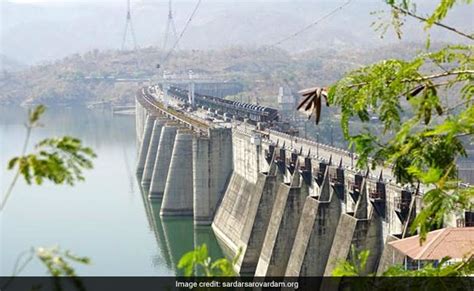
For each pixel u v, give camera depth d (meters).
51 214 107.75
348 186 62.47
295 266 64.56
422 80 16.53
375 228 56.06
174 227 105.44
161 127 139.38
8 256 80.19
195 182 103.81
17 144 194.62
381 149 16.62
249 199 90.00
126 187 136.00
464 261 16.45
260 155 90.25
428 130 15.68
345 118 17.11
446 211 14.54
